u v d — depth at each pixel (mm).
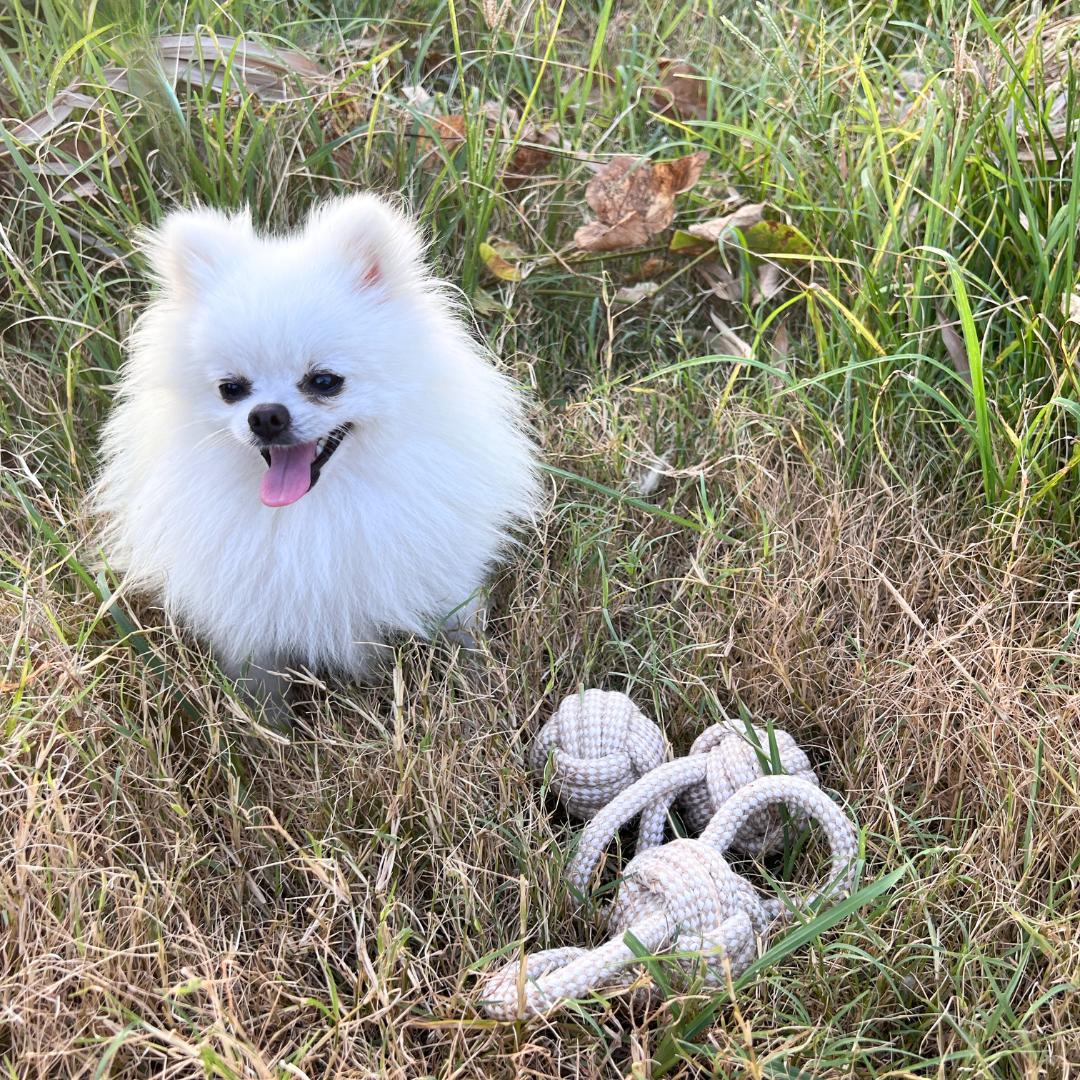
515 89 959
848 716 681
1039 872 599
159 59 833
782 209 845
